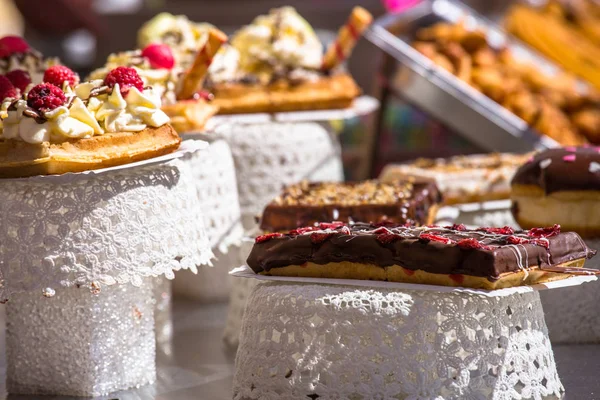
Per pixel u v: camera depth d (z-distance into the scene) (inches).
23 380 108.2
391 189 132.1
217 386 109.1
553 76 221.3
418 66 194.5
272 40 171.6
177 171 104.4
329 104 166.2
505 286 90.4
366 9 264.8
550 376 98.2
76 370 106.3
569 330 120.6
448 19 220.7
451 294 91.5
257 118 159.6
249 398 97.0
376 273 95.3
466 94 191.0
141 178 100.3
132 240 98.9
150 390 108.3
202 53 131.0
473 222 144.9
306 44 173.8
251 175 159.0
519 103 193.3
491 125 187.9
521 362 95.1
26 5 261.4
